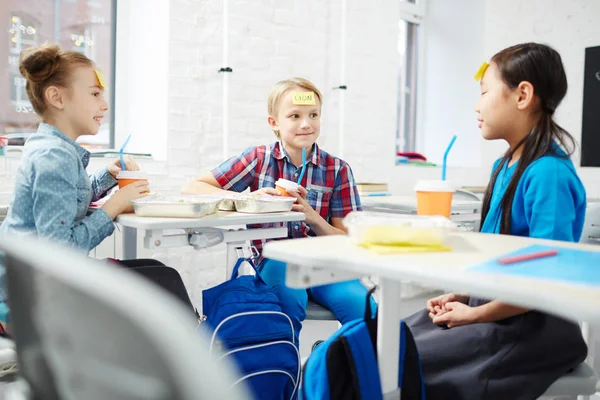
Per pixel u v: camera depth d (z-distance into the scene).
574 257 0.74
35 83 1.56
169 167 2.70
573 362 0.97
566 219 1.04
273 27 2.97
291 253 0.76
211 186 1.84
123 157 1.78
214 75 2.80
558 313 0.52
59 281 0.36
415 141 4.42
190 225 1.28
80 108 1.60
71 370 0.38
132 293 0.31
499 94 1.19
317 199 1.92
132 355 0.32
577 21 3.76
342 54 3.26
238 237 1.52
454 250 0.79
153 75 2.72
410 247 0.78
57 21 2.62
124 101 2.82
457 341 0.99
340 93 3.29
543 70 1.15
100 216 1.42
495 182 1.25
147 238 1.37
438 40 4.29
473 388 0.92
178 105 2.71
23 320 0.44
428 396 0.94
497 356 0.95
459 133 4.21
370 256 0.72
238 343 1.35
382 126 3.52
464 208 2.23
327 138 3.26
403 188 3.66
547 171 1.06
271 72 2.98
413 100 4.38
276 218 1.42
